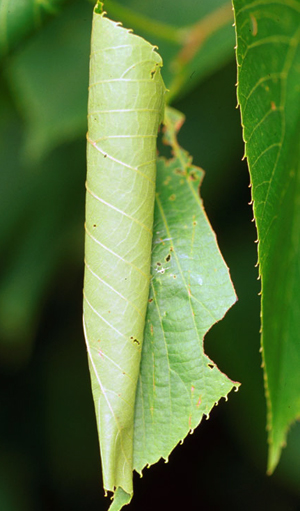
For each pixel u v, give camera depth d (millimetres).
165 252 413
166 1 504
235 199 518
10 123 553
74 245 545
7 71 504
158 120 401
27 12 465
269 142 404
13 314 541
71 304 561
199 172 424
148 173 400
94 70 398
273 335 418
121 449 402
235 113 520
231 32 481
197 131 521
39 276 546
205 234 414
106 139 398
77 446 561
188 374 407
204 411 405
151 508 565
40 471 562
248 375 510
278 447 423
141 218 400
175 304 410
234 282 514
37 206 558
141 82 396
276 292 418
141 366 408
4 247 558
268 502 543
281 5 405
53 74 508
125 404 401
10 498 548
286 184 410
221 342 513
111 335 400
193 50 481
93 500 558
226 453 547
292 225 417
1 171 560
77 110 504
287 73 406
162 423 406
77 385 563
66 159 550
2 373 569
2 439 562
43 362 565
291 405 423
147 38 486
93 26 398
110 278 400
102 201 399
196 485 554
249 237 516
